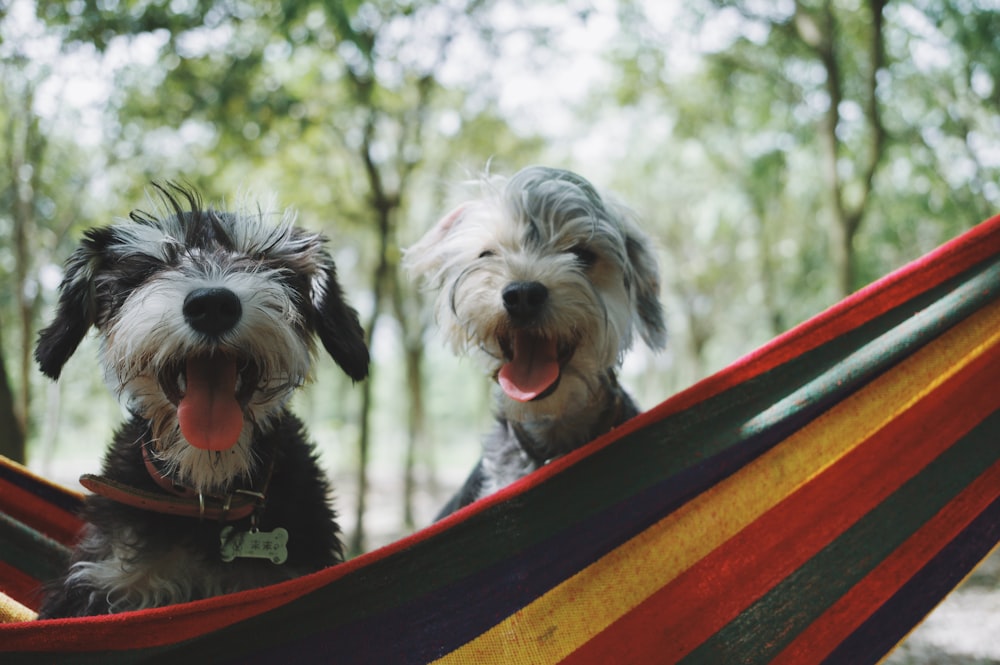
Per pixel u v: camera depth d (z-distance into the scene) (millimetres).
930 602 560
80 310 629
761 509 563
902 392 586
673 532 556
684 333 6902
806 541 563
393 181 2570
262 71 1839
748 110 3734
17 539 667
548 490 545
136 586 571
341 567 505
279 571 591
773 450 574
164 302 567
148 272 613
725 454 563
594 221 757
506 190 770
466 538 530
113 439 646
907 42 2779
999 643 971
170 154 2064
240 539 577
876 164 2340
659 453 562
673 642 541
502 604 529
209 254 619
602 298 741
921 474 578
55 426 2787
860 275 3684
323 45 1929
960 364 593
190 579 576
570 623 533
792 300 4879
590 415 741
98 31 1574
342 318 676
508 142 3186
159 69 1768
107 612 566
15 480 684
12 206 2254
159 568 574
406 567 518
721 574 553
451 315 768
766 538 561
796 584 557
